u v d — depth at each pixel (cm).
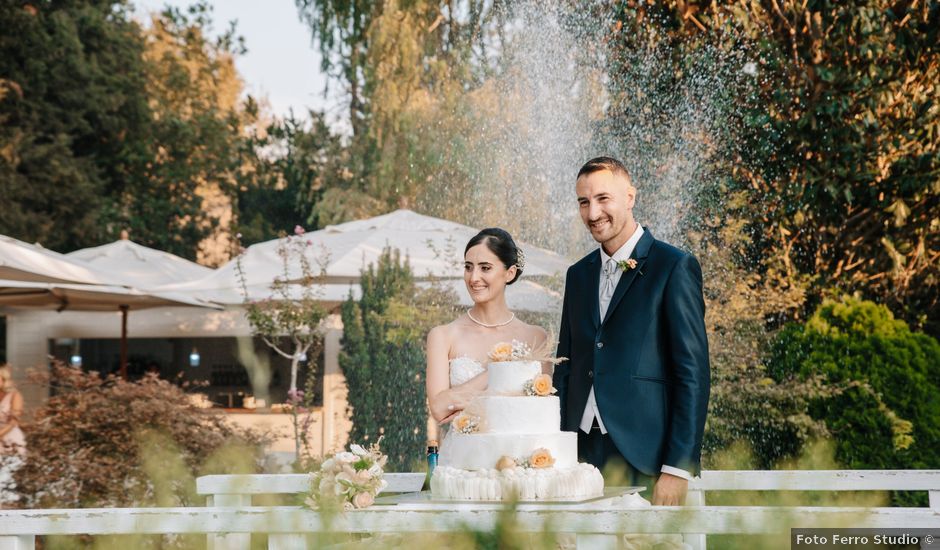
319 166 2156
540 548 173
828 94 818
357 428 843
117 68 2147
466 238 999
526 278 891
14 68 1941
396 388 845
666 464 318
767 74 873
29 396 1159
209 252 2441
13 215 1816
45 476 545
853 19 803
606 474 305
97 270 985
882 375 593
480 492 279
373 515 249
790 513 160
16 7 1930
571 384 347
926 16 805
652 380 329
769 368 684
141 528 250
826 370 609
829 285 841
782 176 868
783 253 844
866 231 853
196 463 560
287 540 252
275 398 1344
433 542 193
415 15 1429
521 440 290
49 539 268
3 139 1841
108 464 553
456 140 1399
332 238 1005
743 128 888
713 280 821
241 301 970
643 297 334
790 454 615
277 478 350
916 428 582
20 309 1202
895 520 224
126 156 2197
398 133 1459
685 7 883
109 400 596
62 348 1387
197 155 2441
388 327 854
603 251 350
